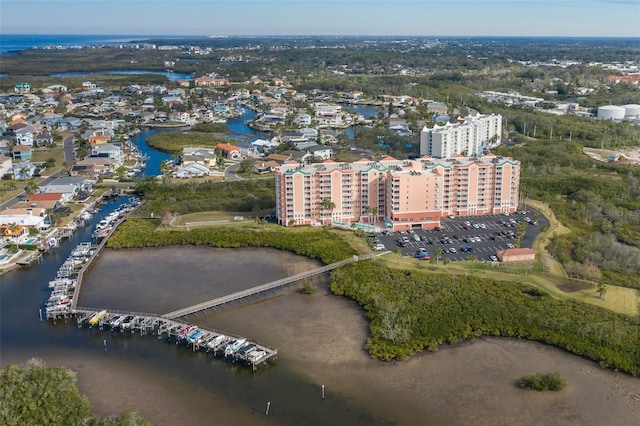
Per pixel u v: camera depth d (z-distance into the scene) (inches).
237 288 7810.0
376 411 5241.1
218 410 5270.7
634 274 7839.6
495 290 7283.5
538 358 6072.8
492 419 5118.1
